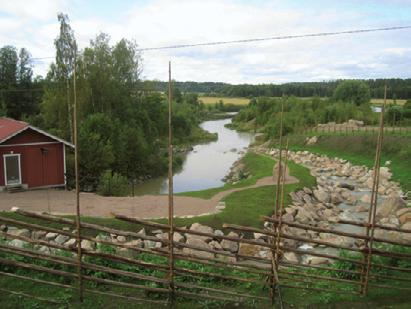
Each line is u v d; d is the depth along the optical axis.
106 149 31.28
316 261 13.32
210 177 40.59
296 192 25.36
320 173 37.72
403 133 44.38
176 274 7.80
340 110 67.31
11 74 66.50
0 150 24.42
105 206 20.23
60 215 17.31
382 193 28.42
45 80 59.03
